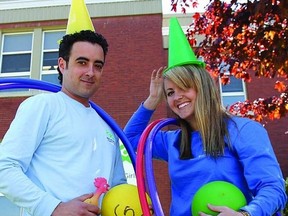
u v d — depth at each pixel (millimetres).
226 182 2012
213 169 2049
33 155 2074
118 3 9219
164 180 7746
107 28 9062
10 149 1932
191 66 2279
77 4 2736
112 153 2303
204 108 2154
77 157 2076
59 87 2822
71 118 2160
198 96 2201
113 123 2584
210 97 2195
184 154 2180
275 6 4125
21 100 8547
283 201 1879
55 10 9438
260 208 1774
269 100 5750
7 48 9391
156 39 8906
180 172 2150
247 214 1755
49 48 9312
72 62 2266
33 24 9375
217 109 2172
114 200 2139
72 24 2672
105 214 2141
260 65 4766
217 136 2080
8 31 9469
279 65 4430
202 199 1931
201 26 5133
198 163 2096
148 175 2229
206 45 5133
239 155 2025
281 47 4355
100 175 2131
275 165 1944
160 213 2082
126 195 2166
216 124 2111
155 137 2562
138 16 9133
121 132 2592
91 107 2449
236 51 4879
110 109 8406
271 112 5715
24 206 1880
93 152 2146
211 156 2070
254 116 5820
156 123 2479
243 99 9297
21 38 9453
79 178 2029
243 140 2023
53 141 2076
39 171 2037
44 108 2094
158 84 2820
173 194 2209
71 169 2037
